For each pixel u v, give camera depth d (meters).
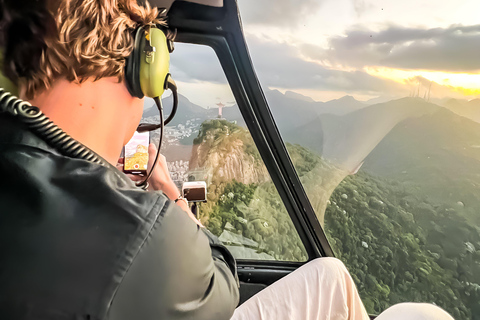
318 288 1.22
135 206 0.37
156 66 0.47
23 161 0.35
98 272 0.33
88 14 0.37
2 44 0.37
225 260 0.58
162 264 0.36
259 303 1.20
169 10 1.20
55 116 0.39
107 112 0.43
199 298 0.43
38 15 0.36
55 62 0.36
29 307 0.31
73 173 0.36
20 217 0.33
